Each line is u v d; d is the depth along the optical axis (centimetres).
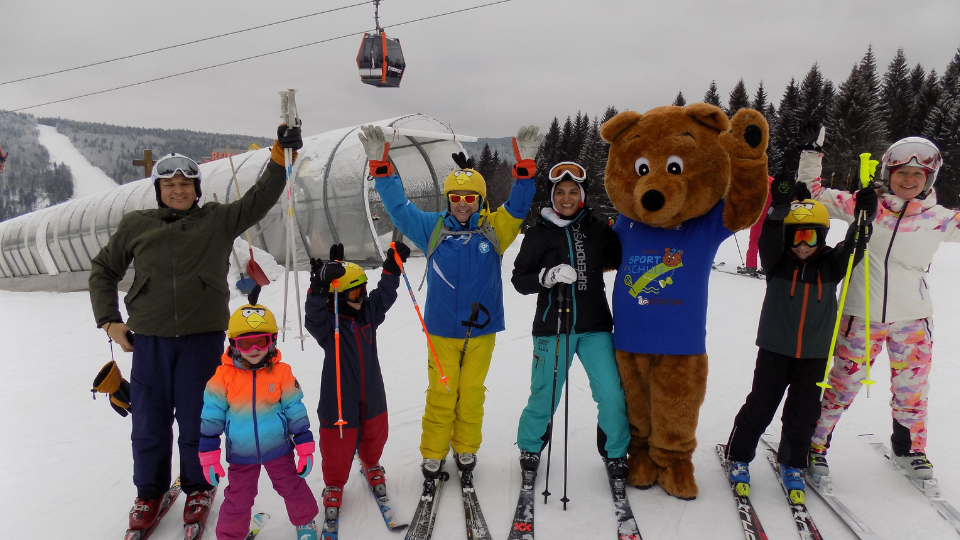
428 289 305
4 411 455
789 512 275
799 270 278
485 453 353
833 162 3419
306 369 535
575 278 268
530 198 304
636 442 305
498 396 455
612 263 312
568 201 290
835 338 274
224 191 1196
